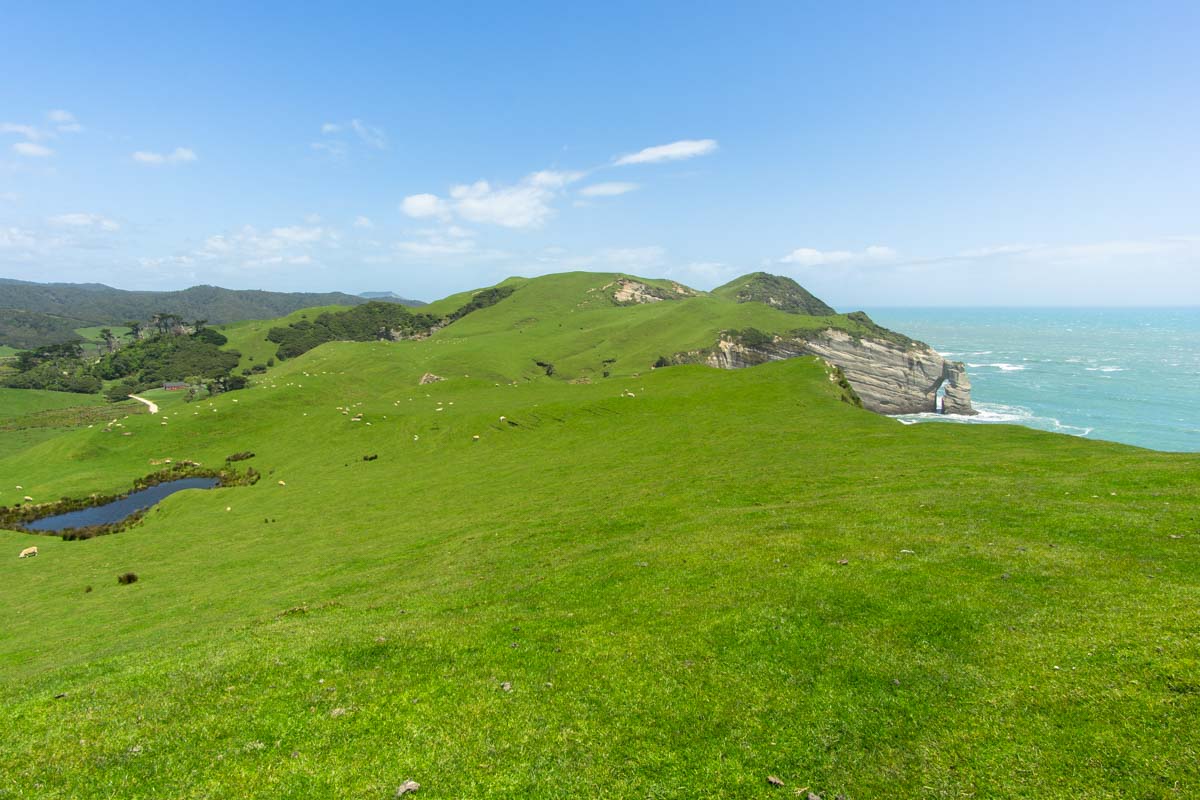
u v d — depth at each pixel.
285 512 67.69
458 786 12.76
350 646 19.86
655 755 13.61
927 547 25.31
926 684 15.48
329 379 195.12
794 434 68.56
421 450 94.88
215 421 127.38
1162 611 17.33
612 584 25.94
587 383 136.75
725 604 21.61
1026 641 16.91
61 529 80.12
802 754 13.37
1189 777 11.08
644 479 56.41
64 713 16.09
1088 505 29.28
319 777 13.09
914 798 11.84
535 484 63.09
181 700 16.50
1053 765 12.10
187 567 50.00
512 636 20.64
